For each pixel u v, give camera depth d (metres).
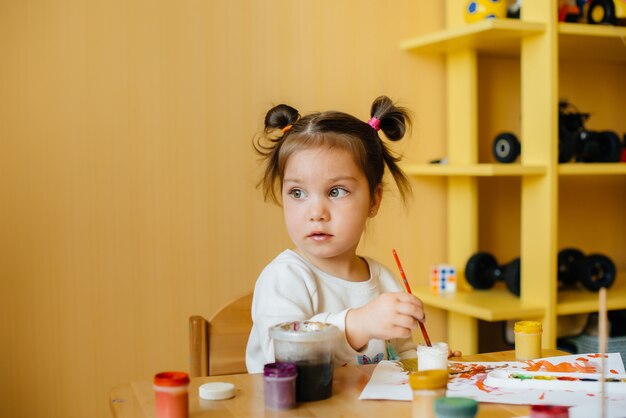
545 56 2.01
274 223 2.16
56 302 1.95
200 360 1.30
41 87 1.92
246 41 2.12
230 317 1.33
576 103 2.59
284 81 2.17
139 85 2.01
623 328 2.26
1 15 1.87
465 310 2.07
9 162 1.89
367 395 0.94
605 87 2.63
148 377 2.04
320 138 1.20
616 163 2.21
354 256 1.35
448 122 2.36
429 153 2.36
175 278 2.06
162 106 2.03
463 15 2.18
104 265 1.99
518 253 2.51
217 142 2.09
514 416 0.86
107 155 1.98
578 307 2.09
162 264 2.05
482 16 2.11
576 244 2.62
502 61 2.44
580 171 2.07
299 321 1.06
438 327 2.38
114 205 1.99
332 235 1.20
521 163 2.14
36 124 1.91
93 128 1.97
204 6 2.07
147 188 2.03
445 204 2.40
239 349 1.33
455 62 2.31
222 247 2.11
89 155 1.96
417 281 2.37
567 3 2.12
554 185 2.02
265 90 2.15
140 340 2.03
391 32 2.30
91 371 1.99
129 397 0.96
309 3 2.19
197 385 1.01
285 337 0.94
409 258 2.35
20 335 1.92
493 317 1.99
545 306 2.04
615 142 2.23
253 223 2.14
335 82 2.23
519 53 2.34
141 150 2.02
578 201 2.62
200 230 2.08
